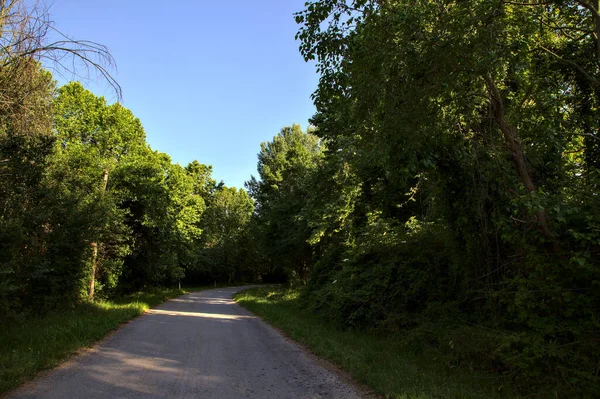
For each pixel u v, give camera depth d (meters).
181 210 34.38
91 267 17.14
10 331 8.90
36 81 8.64
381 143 8.37
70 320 11.08
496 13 6.93
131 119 26.38
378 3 7.65
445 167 9.13
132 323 13.31
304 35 8.27
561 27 8.41
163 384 6.12
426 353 8.05
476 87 7.69
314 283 19.56
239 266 66.62
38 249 12.52
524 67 7.95
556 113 8.70
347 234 17.61
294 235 28.53
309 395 5.74
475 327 7.87
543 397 5.46
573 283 6.12
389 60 6.95
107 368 7.04
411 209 14.62
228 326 13.40
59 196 13.45
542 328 6.09
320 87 8.74
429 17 6.92
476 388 5.93
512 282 6.79
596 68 8.43
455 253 9.23
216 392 5.79
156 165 25.94
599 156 8.43
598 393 5.25
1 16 7.50
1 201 10.63
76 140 21.75
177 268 35.41
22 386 5.76
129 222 23.73
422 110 7.38
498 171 8.08
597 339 5.64
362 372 6.66
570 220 6.11
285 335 11.67
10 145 10.05
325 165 18.64
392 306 10.75
